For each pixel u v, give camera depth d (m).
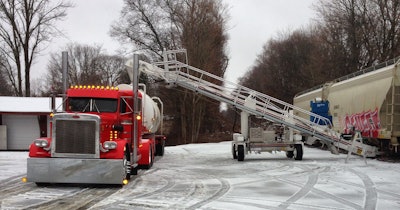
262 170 15.70
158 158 22.23
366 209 8.57
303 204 9.07
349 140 21.14
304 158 20.62
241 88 20.19
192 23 43.25
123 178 11.27
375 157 19.83
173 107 46.62
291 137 20.16
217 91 20.28
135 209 8.52
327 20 45.56
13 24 45.38
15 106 31.97
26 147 31.78
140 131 14.68
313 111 26.22
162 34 48.28
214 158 21.88
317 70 51.72
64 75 13.21
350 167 16.23
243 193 10.50
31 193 10.41
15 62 46.34
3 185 11.82
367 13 41.69
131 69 19.97
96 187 11.39
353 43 42.88
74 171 11.04
